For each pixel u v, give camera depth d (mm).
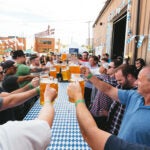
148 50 3236
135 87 1912
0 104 1306
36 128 652
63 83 5523
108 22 8109
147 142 1210
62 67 2998
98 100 2588
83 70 1729
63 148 1826
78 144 1901
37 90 1458
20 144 584
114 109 2111
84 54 5910
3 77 2863
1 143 553
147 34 3297
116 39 7762
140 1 3723
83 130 820
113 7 6984
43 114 856
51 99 1033
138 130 1229
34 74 3178
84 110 889
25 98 1407
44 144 674
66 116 2750
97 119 2584
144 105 1341
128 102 1559
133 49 4039
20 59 3684
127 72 2053
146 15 3377
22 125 627
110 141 711
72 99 1071
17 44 19375
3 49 18047
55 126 2373
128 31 4387
